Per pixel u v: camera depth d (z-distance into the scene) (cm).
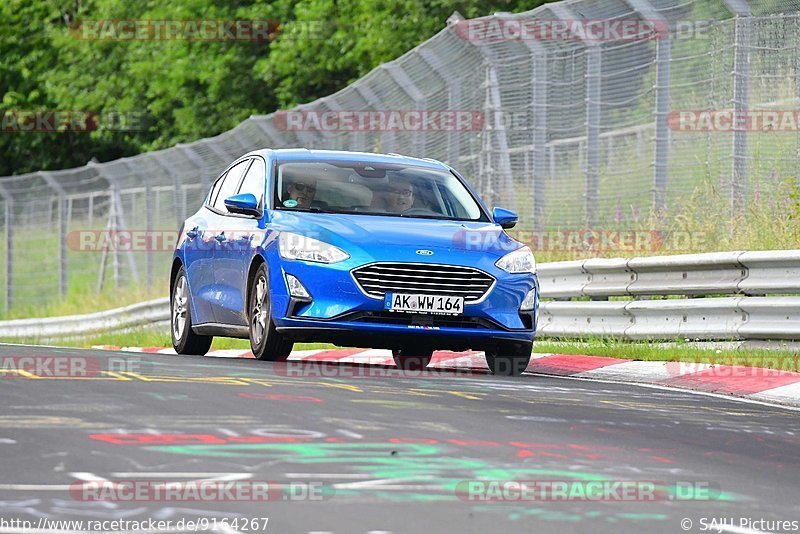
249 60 12925
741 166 5394
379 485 1895
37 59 16000
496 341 3841
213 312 4372
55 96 15488
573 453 2248
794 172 5472
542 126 5884
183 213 8706
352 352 5075
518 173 6078
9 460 1988
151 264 9200
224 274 4266
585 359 4362
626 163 5916
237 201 4072
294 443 2192
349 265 3744
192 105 13288
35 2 16100
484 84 6059
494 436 2383
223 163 8044
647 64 5628
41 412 2445
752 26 5356
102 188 10594
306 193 4112
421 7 10475
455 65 6125
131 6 14662
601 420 2706
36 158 16212
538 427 2536
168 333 7456
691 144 5631
